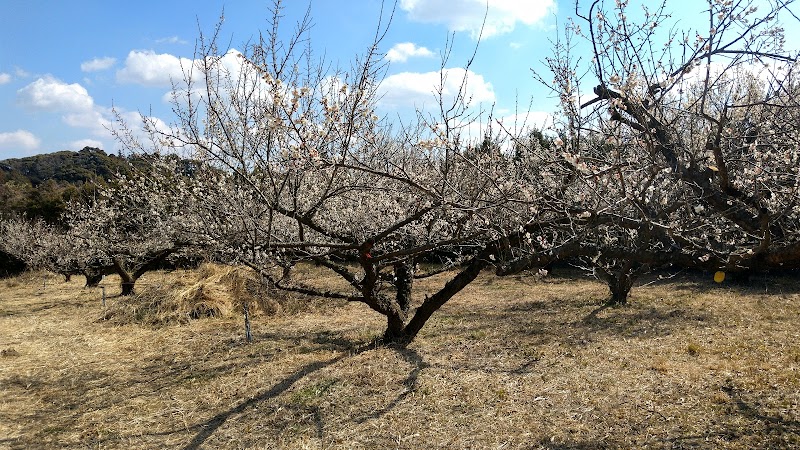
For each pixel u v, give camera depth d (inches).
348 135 142.7
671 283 442.3
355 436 160.2
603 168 122.6
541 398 183.6
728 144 126.8
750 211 117.3
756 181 108.0
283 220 245.9
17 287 622.2
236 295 381.7
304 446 155.1
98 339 309.1
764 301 346.9
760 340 247.9
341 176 219.0
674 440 149.9
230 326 331.0
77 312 401.4
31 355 275.9
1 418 189.2
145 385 220.2
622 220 129.6
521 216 167.8
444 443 153.9
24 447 165.0
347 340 279.9
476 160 180.9
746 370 204.2
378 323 317.1
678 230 116.6
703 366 211.9
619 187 125.0
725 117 102.3
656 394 183.0
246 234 192.5
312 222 191.3
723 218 123.3
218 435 165.9
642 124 114.9
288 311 371.9
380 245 251.4
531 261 166.6
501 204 150.9
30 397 210.4
